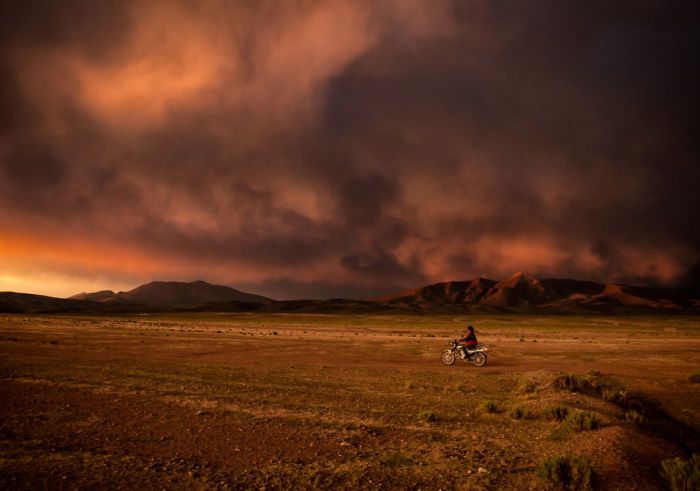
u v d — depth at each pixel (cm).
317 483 713
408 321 15675
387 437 1007
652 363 2788
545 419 1195
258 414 1221
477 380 1994
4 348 2903
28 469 747
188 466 786
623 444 870
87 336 4481
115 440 940
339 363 2642
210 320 14462
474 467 795
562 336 6738
